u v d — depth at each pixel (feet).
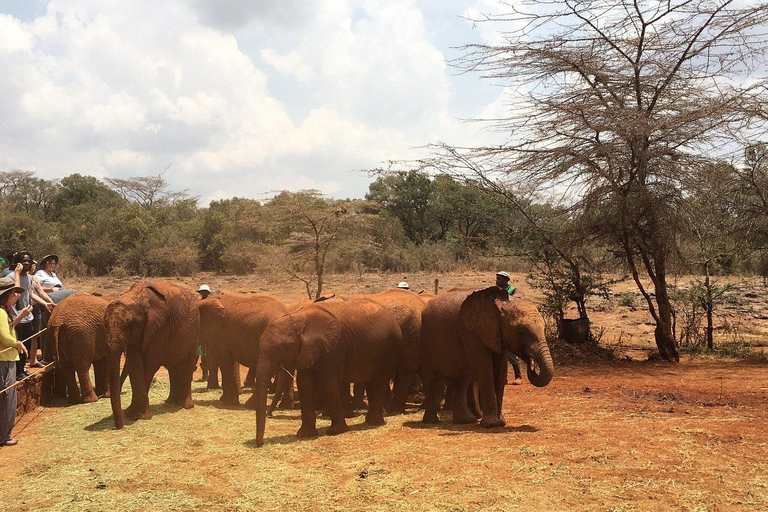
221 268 153.38
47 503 20.02
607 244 56.44
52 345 36.04
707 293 61.36
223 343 35.96
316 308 27.71
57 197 246.68
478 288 30.60
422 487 19.98
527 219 56.75
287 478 21.68
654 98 52.26
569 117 50.08
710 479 19.36
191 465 23.59
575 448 22.95
